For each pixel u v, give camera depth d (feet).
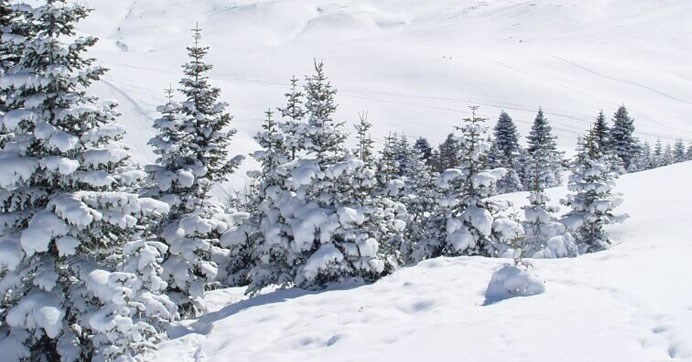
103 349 41.68
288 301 53.67
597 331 30.22
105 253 47.24
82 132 46.44
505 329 33.45
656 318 30.42
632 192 134.10
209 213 65.31
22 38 43.93
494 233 71.87
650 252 52.16
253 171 70.33
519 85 531.91
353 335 39.50
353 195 62.49
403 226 66.90
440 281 52.13
